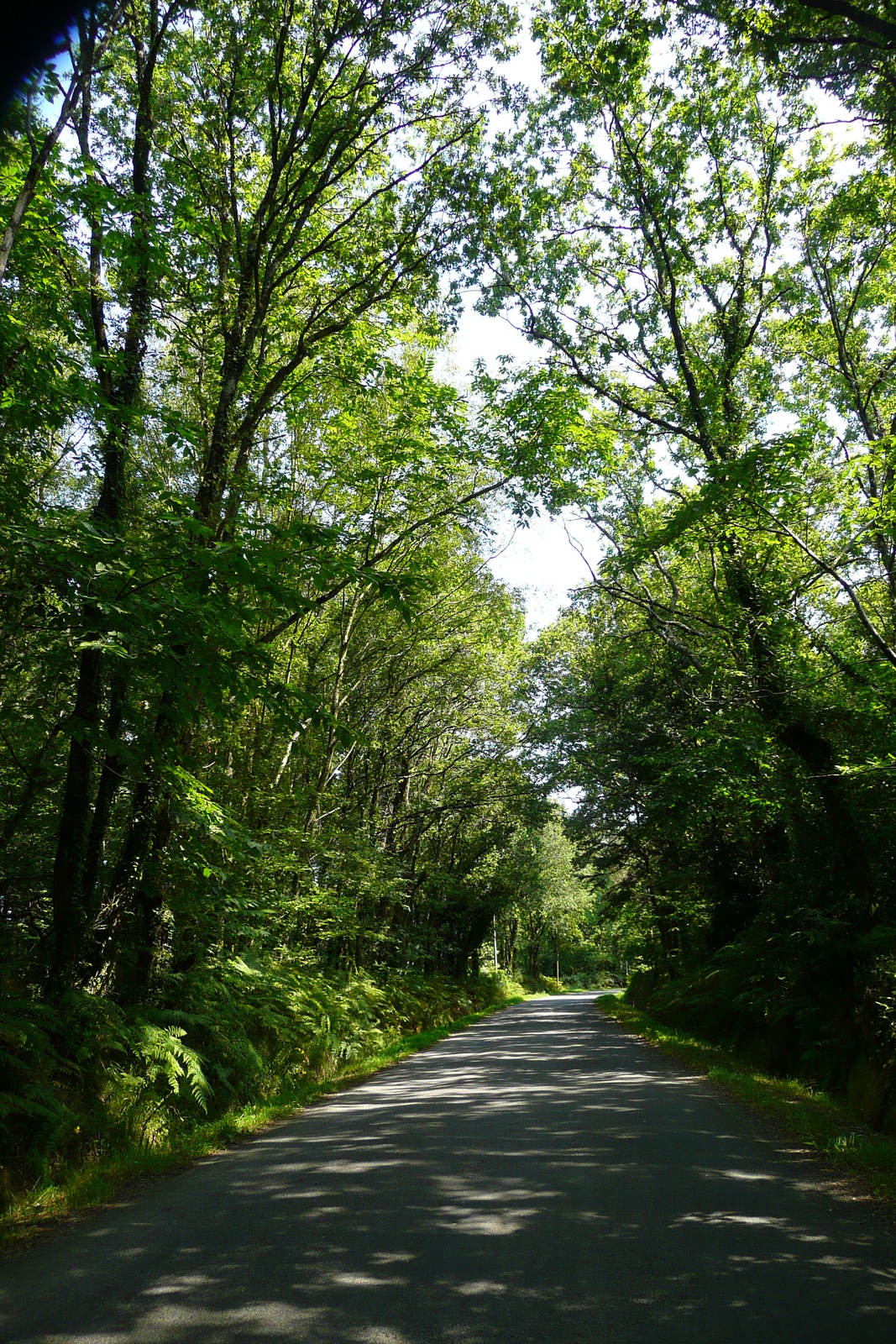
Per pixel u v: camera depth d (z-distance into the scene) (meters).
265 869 14.37
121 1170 7.18
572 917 62.09
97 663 9.33
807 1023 13.59
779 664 14.70
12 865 10.45
